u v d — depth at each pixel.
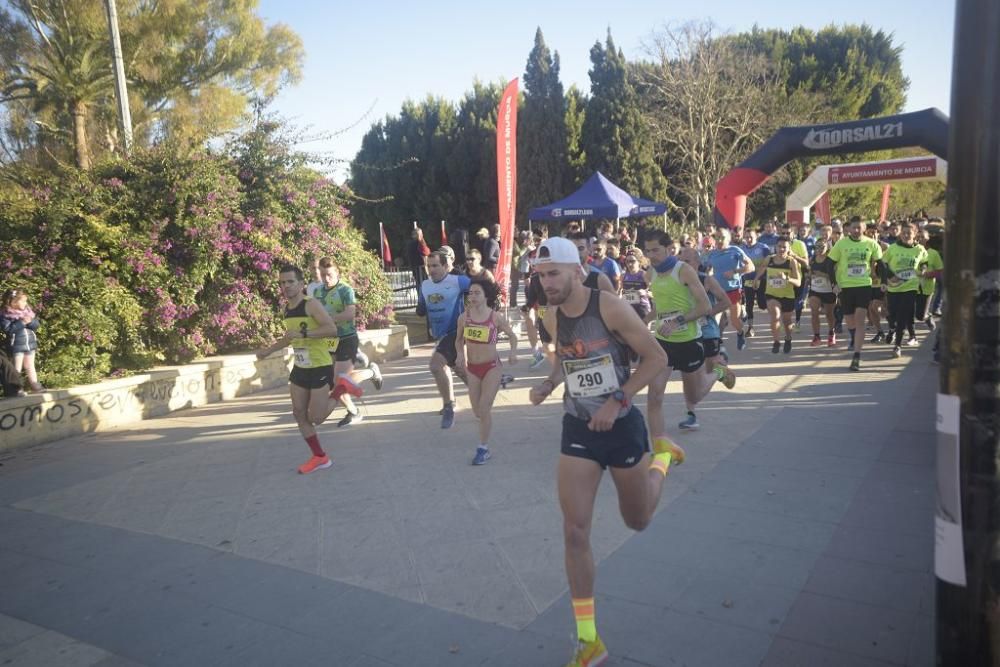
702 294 5.54
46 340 7.79
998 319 2.05
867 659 2.89
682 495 4.75
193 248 9.31
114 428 7.62
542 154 32.53
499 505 4.81
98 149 17.12
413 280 16.83
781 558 3.80
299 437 6.86
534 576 3.78
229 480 5.65
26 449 6.88
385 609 3.51
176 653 3.22
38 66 17.05
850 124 12.27
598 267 9.04
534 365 9.84
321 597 3.67
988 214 2.03
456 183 35.12
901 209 35.69
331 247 10.93
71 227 8.56
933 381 7.79
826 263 10.16
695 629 3.16
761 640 3.06
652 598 3.45
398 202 36.88
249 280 9.98
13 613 3.66
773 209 33.88
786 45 35.97
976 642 2.16
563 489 2.98
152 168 9.59
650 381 2.94
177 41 18.77
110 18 11.62
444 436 6.60
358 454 6.17
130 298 8.50
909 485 4.75
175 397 8.37
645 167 31.91
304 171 10.94
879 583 3.50
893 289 9.29
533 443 6.22
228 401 8.88
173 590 3.83
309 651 3.17
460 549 4.16
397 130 36.78
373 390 8.99
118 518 4.95
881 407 6.77
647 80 33.22
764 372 8.70
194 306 9.23
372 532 4.47
